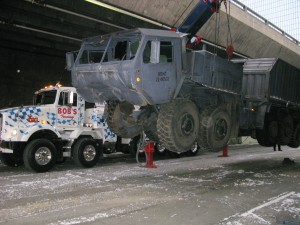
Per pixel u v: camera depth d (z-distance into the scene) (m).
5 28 14.09
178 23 15.68
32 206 6.23
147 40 5.77
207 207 6.29
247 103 9.35
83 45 6.85
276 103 10.77
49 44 16.83
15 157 11.35
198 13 8.98
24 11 12.73
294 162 12.82
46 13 12.91
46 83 18.86
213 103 7.31
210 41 18.66
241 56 23.45
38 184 8.28
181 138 6.09
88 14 12.98
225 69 7.38
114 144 12.48
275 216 5.74
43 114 10.97
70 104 11.46
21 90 17.83
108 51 6.43
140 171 10.52
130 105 7.23
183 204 6.48
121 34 6.14
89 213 5.82
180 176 9.65
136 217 5.62
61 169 10.96
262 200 6.87
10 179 8.97
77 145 11.19
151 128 6.94
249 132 10.05
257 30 21.48
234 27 19.30
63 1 11.85
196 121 6.38
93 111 11.88
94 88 6.62
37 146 10.09
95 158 11.49
